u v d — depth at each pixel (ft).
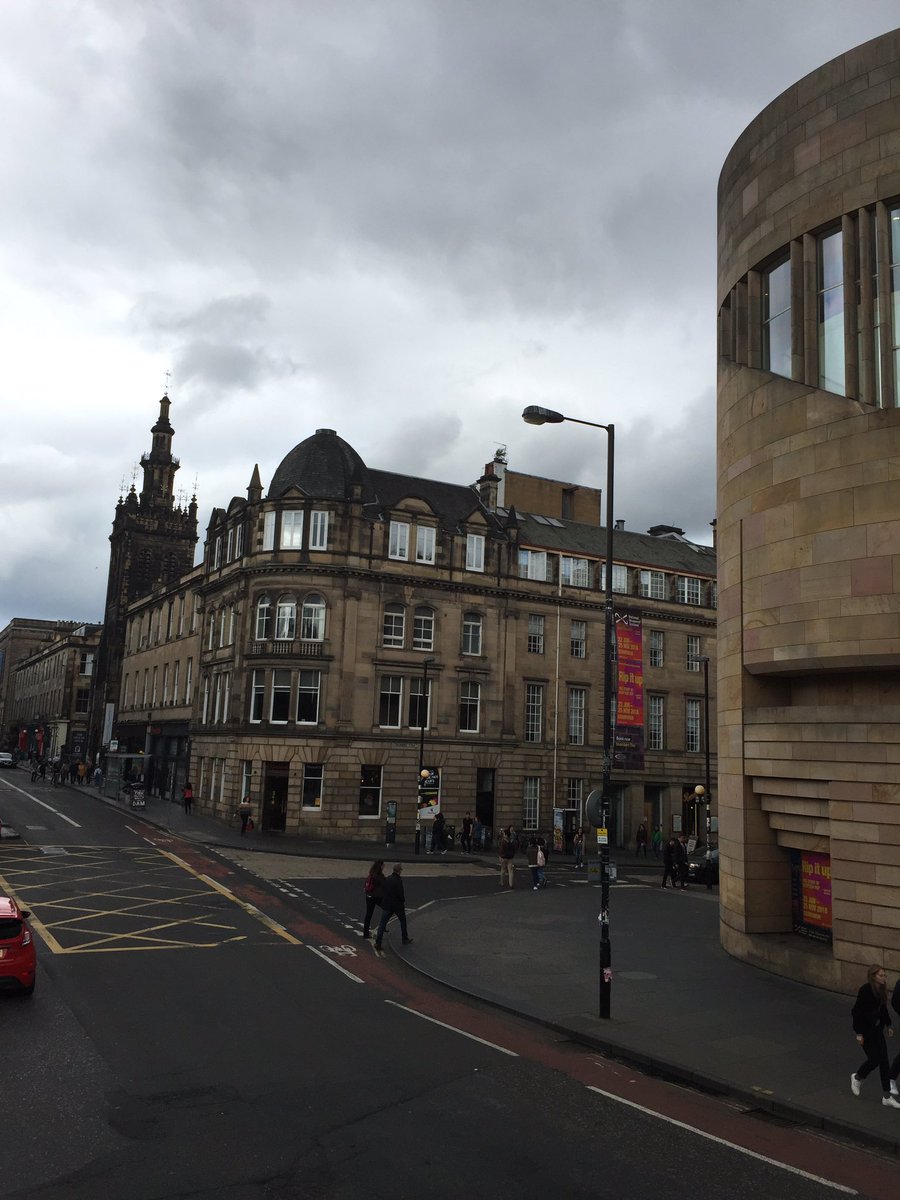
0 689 528.63
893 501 52.75
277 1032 40.91
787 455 59.52
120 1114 30.30
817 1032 44.11
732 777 63.98
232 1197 24.72
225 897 78.79
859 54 57.88
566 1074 37.42
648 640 179.22
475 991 50.80
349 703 147.13
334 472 158.61
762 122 65.51
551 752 164.45
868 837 51.93
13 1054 35.73
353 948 62.13
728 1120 33.22
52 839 112.16
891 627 51.93
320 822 142.61
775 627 59.11
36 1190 24.62
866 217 56.49
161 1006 44.24
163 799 191.93
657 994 51.39
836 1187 27.63
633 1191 26.43
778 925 61.00
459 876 110.22
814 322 59.52
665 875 109.29
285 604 150.00
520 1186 26.30
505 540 166.09
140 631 242.78
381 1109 31.91
